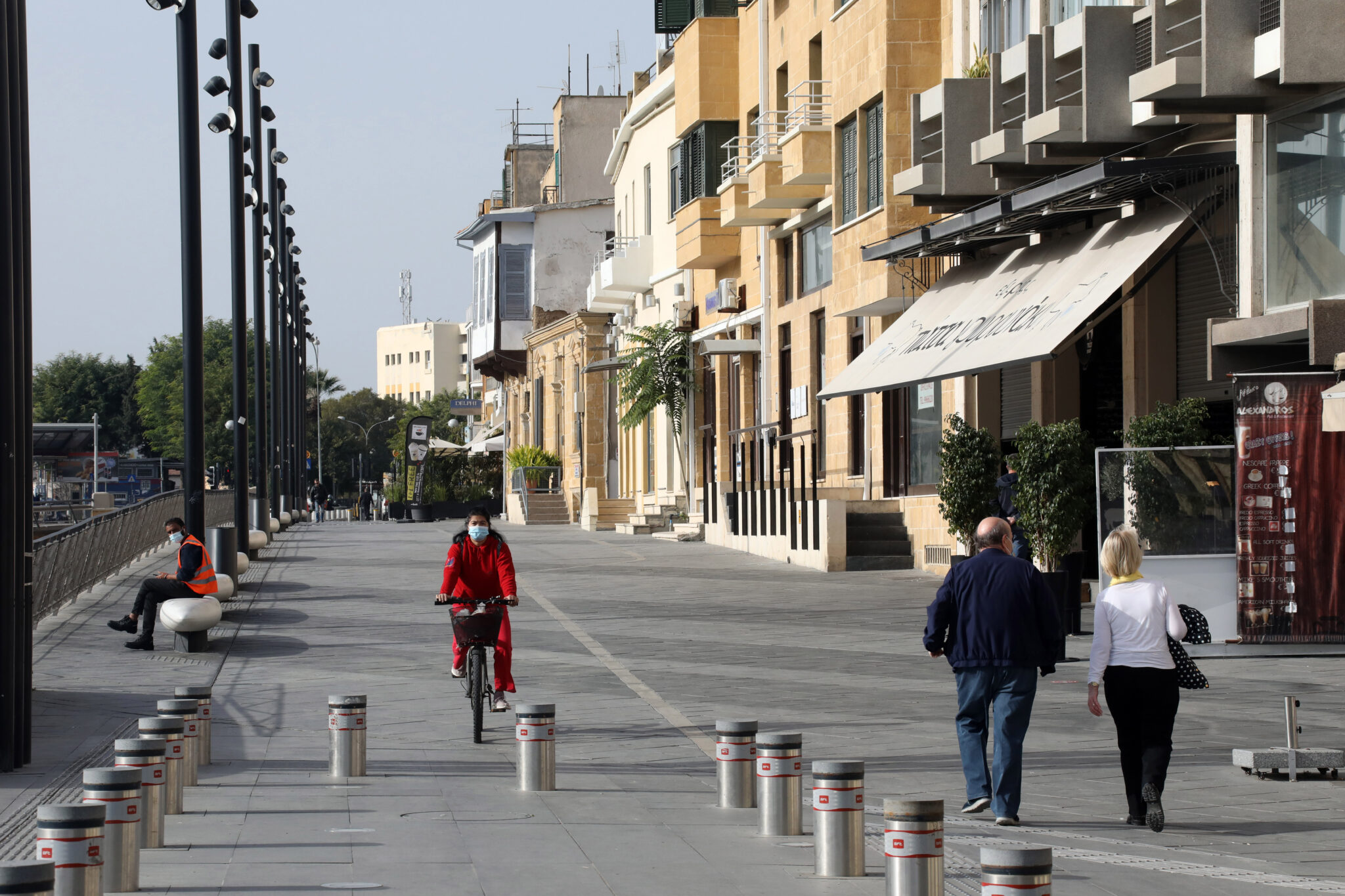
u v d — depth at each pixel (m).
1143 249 46.72
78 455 196.62
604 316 123.38
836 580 62.62
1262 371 43.41
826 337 76.69
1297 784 25.64
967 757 22.95
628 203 118.00
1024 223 53.03
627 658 42.00
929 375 52.94
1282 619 38.81
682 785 25.36
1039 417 58.72
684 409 101.38
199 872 18.00
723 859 19.39
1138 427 42.78
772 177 77.19
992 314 53.47
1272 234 42.97
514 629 48.22
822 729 31.09
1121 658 22.62
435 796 23.91
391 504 157.50
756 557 76.50
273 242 109.25
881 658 41.66
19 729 26.11
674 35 110.31
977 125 55.66
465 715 33.16
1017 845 20.66
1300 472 38.69
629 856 19.44
